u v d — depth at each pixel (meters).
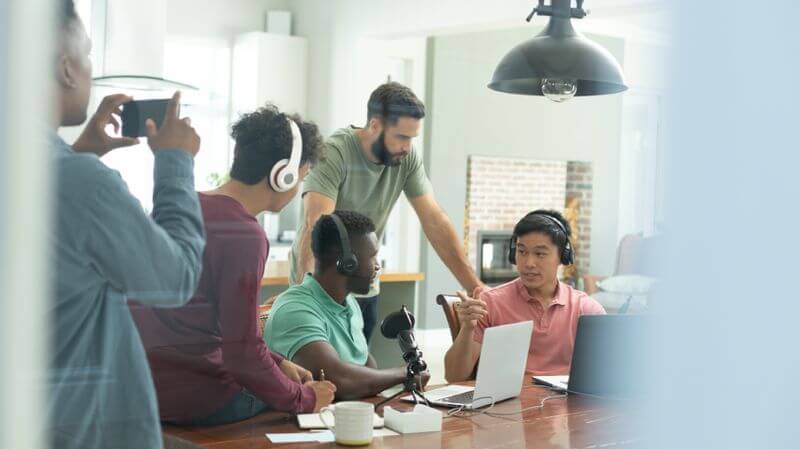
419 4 2.71
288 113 2.07
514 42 4.51
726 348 1.74
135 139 1.56
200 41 1.92
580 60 2.57
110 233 1.40
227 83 1.95
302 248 2.20
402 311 1.98
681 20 1.72
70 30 1.30
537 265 2.33
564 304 2.33
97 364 1.39
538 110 4.09
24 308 1.09
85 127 1.50
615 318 1.93
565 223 2.40
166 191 1.57
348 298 2.12
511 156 4.29
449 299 2.37
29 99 1.08
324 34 2.33
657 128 2.18
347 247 2.04
